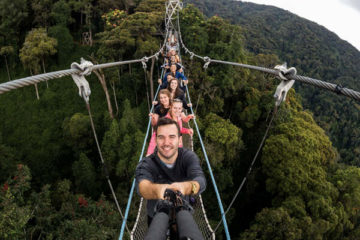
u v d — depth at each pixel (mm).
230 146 23156
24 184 18391
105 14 35719
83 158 22172
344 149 52562
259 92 28875
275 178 20766
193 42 27422
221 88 27016
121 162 20938
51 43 32688
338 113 64875
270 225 16750
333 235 18516
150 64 29656
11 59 36688
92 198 22859
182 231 1358
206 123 23125
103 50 28453
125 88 29938
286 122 26000
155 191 1745
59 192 19969
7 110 31281
